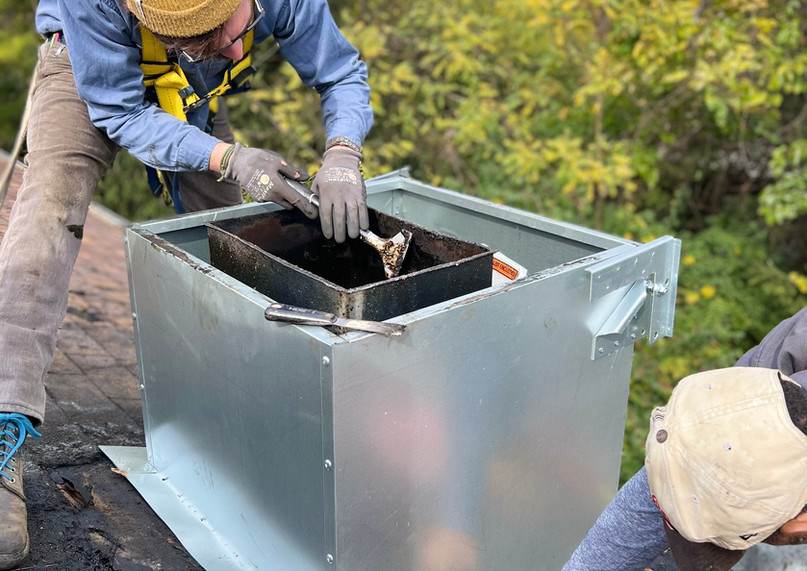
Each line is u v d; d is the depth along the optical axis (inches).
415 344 49.8
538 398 60.1
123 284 139.3
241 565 62.3
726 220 294.0
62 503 67.0
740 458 38.3
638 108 258.4
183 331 62.1
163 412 69.4
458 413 54.6
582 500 68.7
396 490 52.9
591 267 59.3
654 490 43.3
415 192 84.3
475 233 80.5
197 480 66.9
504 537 62.5
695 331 245.6
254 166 61.6
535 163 236.1
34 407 59.5
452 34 257.9
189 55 57.6
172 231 68.9
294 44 71.6
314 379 48.1
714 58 227.0
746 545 41.4
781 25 219.5
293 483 53.7
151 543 64.5
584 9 234.8
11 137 426.9
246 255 61.4
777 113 251.1
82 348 102.4
